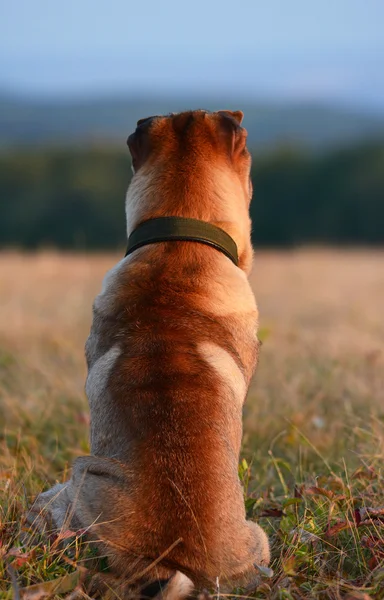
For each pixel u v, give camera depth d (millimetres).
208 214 5793
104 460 4809
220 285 5441
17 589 4480
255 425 8633
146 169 6031
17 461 7102
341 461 7312
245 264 6078
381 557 5219
